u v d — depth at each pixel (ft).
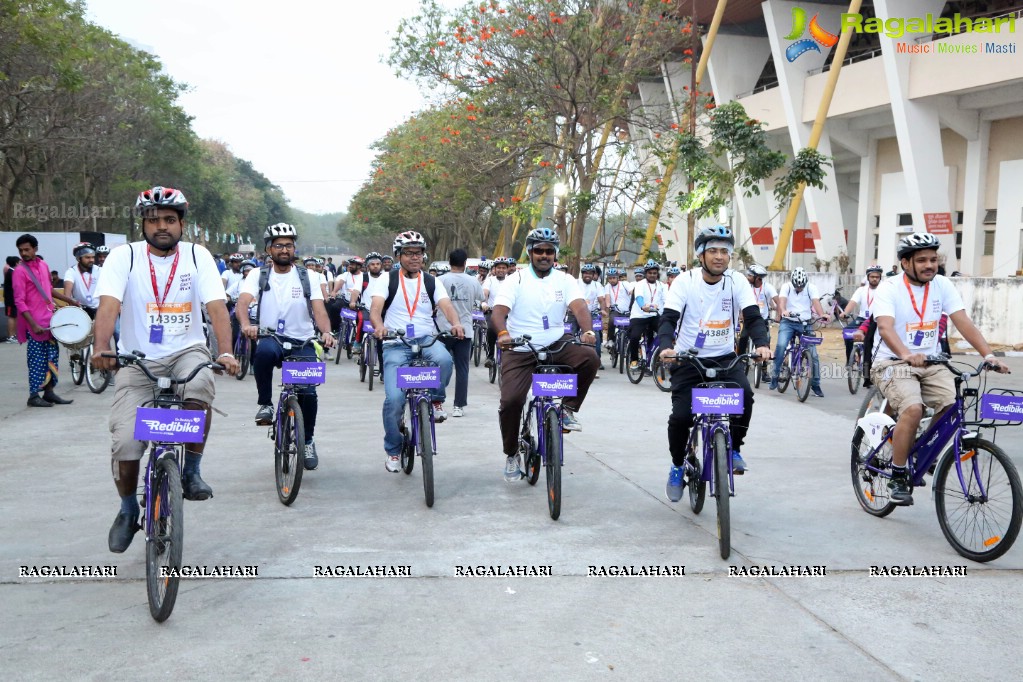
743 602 14.62
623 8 66.28
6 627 13.38
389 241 281.54
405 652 12.59
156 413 13.66
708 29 107.55
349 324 53.88
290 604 14.38
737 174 68.64
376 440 28.76
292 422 20.58
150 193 15.16
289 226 23.06
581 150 68.03
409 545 17.52
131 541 16.56
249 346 44.32
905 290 19.19
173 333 15.49
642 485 22.82
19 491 21.59
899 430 18.60
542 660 12.37
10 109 97.45
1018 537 18.33
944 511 17.75
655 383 42.78
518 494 21.81
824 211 93.76
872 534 18.57
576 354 20.94
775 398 40.19
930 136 77.15
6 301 36.14
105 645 12.76
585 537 18.15
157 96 132.36
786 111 94.32
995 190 79.15
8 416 32.63
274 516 19.58
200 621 13.66
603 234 69.21
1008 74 66.95
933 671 12.14
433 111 97.71
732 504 21.04
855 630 13.52
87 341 35.14
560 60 64.54
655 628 13.52
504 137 66.80
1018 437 29.19
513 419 21.59
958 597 14.92
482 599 14.66
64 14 93.40
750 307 18.95
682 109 78.18
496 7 64.69
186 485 15.96
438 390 24.36
